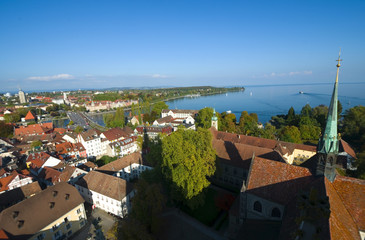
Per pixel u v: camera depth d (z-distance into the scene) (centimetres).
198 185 4362
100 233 2012
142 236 3262
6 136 14200
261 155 5731
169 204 5344
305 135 11625
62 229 4484
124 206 5253
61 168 7556
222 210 5028
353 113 10475
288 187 3378
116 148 10012
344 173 5988
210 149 5075
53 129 15150
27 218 4012
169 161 4678
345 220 2562
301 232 1892
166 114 19250
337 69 2677
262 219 3672
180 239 4184
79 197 4869
